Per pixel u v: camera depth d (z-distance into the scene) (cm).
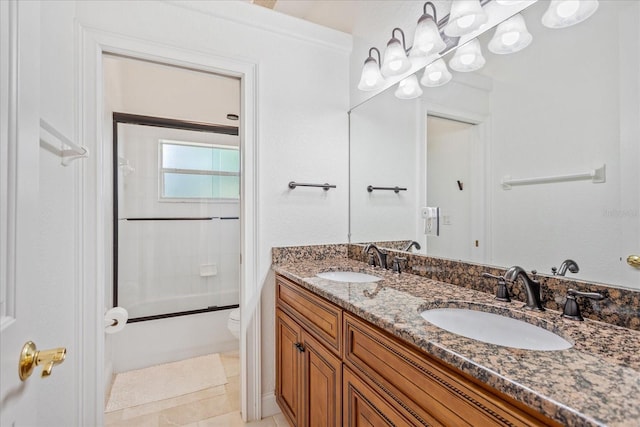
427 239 153
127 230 244
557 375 56
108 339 200
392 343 84
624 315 81
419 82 158
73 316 131
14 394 53
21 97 56
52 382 112
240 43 174
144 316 242
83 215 136
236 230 289
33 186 62
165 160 264
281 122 186
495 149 121
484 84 125
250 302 176
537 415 51
